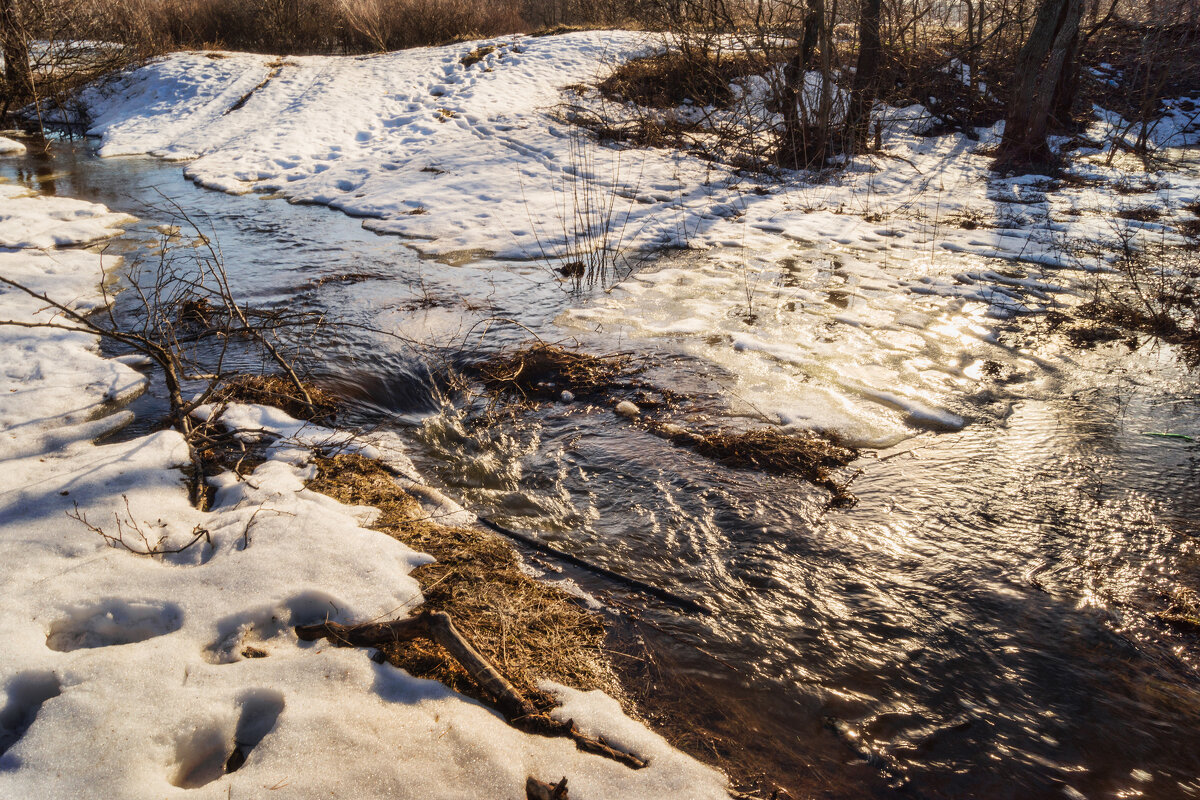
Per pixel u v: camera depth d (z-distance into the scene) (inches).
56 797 96.5
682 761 111.3
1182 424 217.2
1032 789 112.4
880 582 155.9
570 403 231.9
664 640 139.6
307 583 139.2
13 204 432.1
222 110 664.4
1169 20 771.4
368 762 104.2
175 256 360.2
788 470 195.0
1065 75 646.5
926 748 119.0
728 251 381.7
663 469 196.1
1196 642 140.2
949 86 695.1
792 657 136.6
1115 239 394.9
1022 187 518.0
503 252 375.9
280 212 449.4
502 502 182.7
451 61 737.6
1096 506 179.9
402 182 493.4
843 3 601.6
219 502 171.5
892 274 346.3
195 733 109.1
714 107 642.2
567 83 682.8
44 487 167.0
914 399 231.6
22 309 286.8
